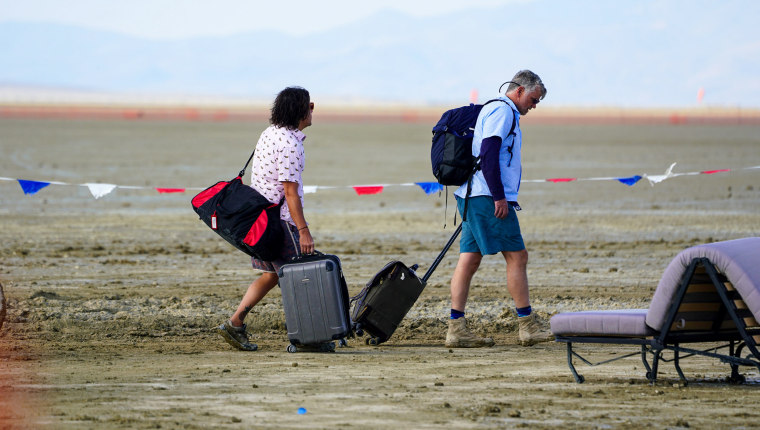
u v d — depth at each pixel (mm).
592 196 49969
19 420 11867
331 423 11789
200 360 16391
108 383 14195
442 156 17344
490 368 15680
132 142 97688
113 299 22344
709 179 59125
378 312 17766
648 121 194375
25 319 20016
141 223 39094
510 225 17391
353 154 83562
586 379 14758
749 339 13359
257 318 20531
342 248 32094
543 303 22375
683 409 12656
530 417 12148
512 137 17250
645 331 14039
